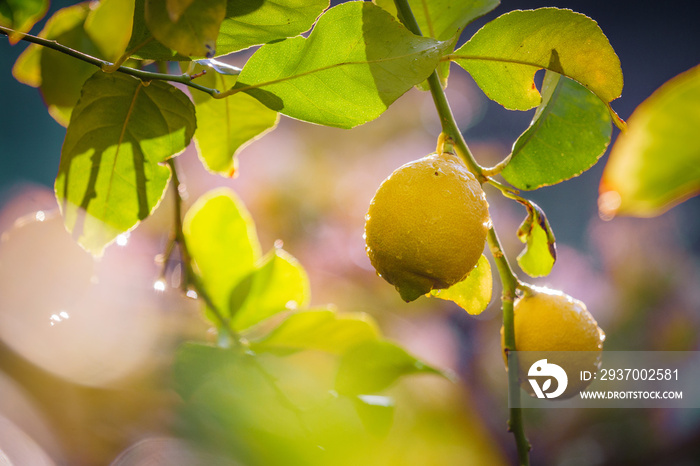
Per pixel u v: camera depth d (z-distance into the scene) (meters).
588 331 0.78
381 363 0.85
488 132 3.79
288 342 0.88
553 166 0.78
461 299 0.78
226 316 0.91
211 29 0.67
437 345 1.75
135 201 0.78
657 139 0.64
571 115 0.78
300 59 0.72
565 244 3.51
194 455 0.80
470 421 1.60
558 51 0.74
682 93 0.63
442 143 0.75
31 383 0.86
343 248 1.80
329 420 0.85
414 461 1.33
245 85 0.73
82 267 0.87
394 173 0.73
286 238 1.79
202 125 0.87
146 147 0.77
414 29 0.74
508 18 0.73
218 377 0.81
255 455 0.81
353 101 0.73
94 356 0.88
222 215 0.92
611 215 0.65
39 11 0.87
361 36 0.72
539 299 0.78
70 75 0.90
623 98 5.44
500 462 1.66
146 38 0.72
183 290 0.89
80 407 0.86
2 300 0.86
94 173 0.77
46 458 0.84
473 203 0.72
